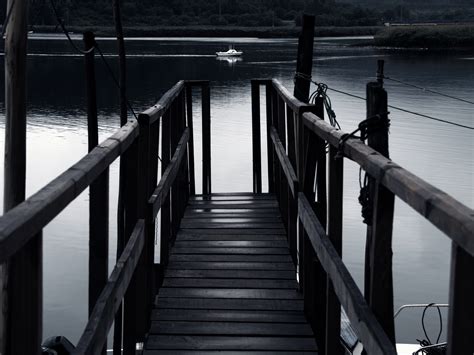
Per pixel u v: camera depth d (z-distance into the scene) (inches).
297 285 218.2
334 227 139.1
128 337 156.6
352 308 110.7
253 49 3240.7
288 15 5762.8
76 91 1496.1
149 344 178.2
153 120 173.8
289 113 234.1
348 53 2864.2
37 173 748.0
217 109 1168.8
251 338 183.0
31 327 76.0
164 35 5039.4
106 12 4264.3
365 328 101.9
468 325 67.0
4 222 68.2
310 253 189.5
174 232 262.2
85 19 4215.1
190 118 343.0
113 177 683.4
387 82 1563.7
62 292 406.9
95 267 120.1
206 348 176.9
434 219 72.0
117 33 342.0
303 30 277.7
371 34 5506.9
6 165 168.1
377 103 133.6
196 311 198.7
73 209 571.8
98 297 112.7
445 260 462.0
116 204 598.2
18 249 68.5
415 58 2445.9
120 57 343.0
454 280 66.9
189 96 342.0
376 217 102.3
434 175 692.1
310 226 160.1
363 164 108.3
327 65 2121.1
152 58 2490.2
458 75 1734.7
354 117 1080.2
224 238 265.7
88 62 290.5
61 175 92.7
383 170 94.3
